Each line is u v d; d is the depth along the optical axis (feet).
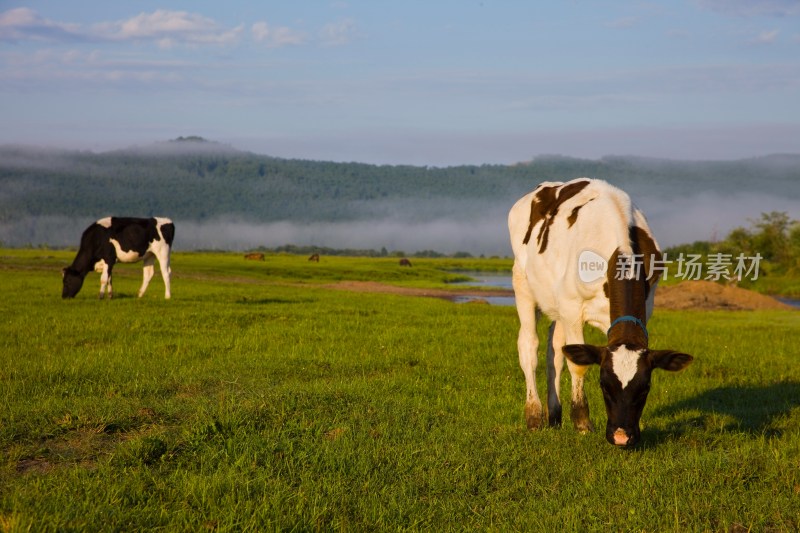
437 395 34.71
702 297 128.57
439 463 23.13
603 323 26.32
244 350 45.96
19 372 36.45
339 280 219.61
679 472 22.25
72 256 277.44
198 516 18.53
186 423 25.53
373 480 21.66
